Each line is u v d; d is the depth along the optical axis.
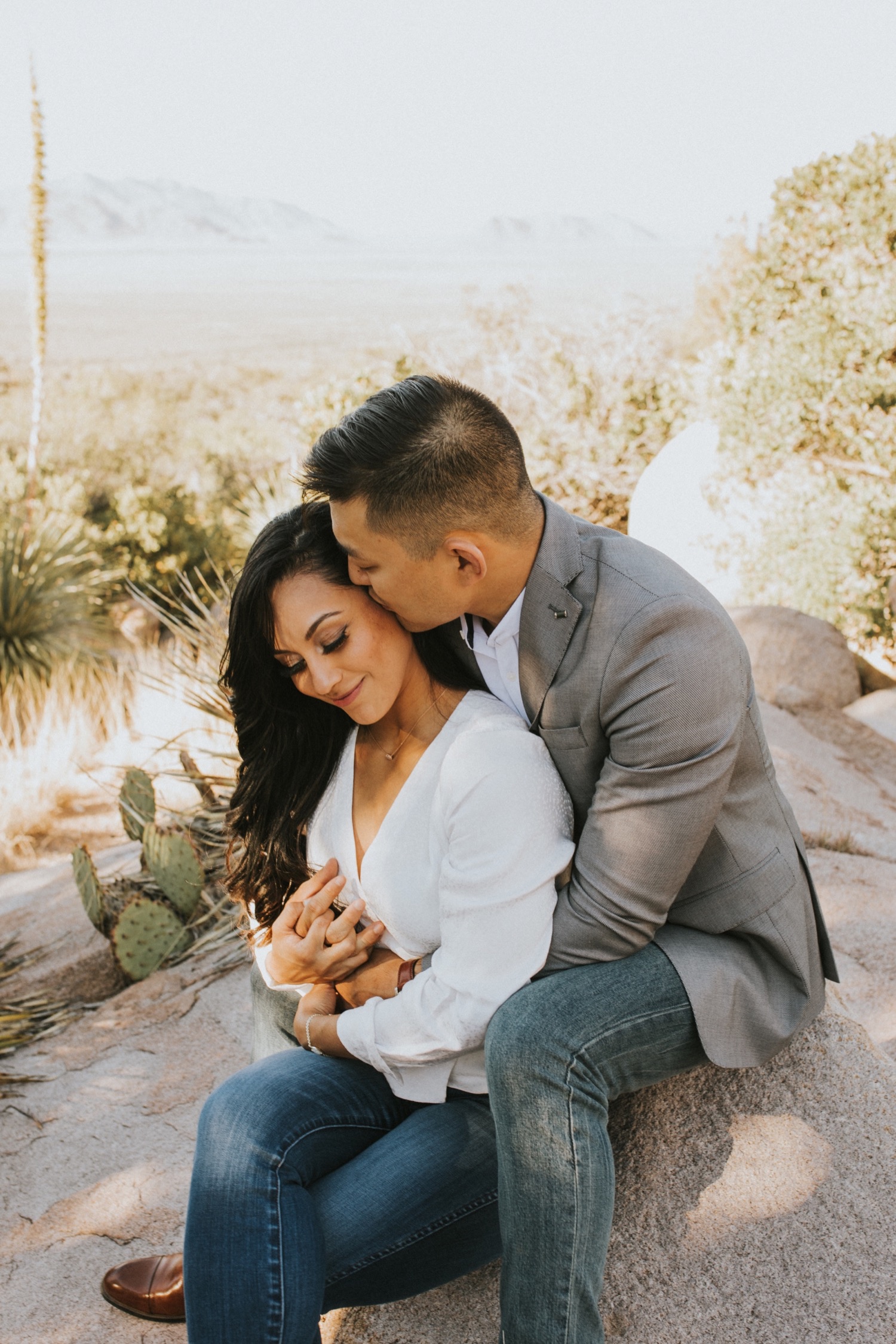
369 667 1.56
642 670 1.45
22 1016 2.85
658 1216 1.68
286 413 30.98
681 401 9.20
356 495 1.44
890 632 6.25
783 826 1.65
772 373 6.41
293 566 1.56
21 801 4.88
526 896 1.48
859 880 3.31
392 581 1.50
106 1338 1.81
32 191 8.02
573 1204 1.33
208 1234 1.41
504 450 1.48
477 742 1.53
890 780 4.95
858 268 6.29
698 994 1.51
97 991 3.04
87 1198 2.15
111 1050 2.65
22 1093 2.51
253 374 40.75
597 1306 1.38
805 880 1.69
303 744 1.75
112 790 5.11
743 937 1.62
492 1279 1.71
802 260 6.57
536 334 10.31
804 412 6.37
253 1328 1.35
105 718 6.12
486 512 1.47
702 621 1.46
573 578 1.52
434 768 1.58
